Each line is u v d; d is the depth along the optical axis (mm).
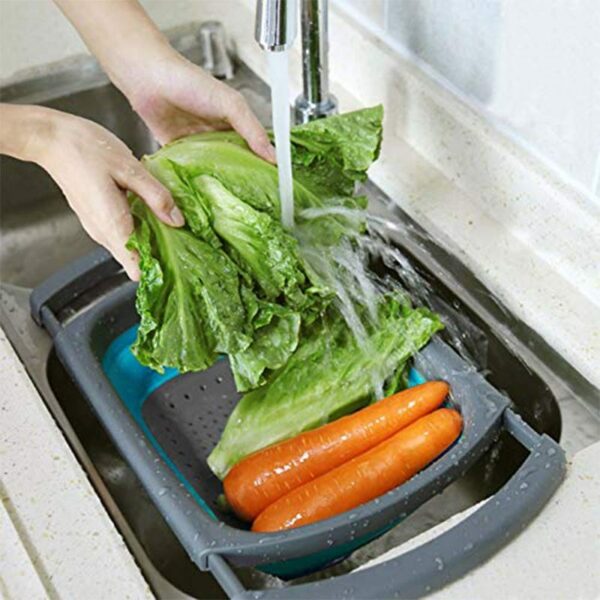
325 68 875
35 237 1084
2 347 777
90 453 817
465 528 623
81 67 1104
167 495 672
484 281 833
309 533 639
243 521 752
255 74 1114
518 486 647
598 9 681
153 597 612
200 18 1139
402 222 920
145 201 698
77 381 765
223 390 867
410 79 911
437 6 849
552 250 815
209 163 746
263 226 704
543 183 798
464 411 728
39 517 657
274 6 673
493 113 843
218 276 701
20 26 1065
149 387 856
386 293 809
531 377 797
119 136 1140
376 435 736
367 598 594
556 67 745
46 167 760
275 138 730
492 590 606
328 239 781
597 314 776
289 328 713
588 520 639
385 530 716
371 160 809
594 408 760
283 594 599
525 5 747
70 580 623
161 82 844
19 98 1097
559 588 603
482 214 876
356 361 772
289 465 733
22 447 702
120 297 827
